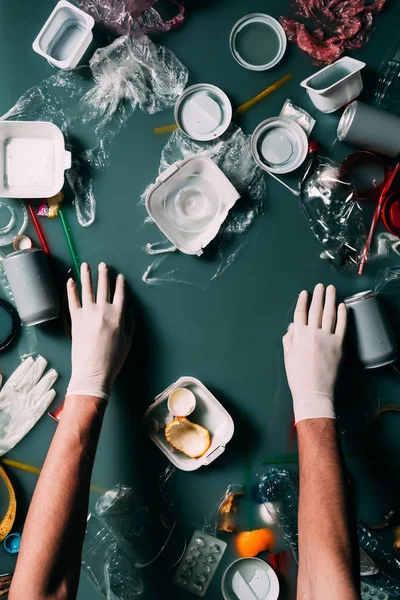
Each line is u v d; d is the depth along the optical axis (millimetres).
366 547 1751
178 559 1733
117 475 1729
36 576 1233
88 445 1446
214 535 1739
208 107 1753
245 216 1778
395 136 1672
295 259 1783
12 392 1716
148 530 1734
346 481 1433
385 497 1768
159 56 1777
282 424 1768
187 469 1672
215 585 1733
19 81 1771
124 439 1732
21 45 1772
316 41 1793
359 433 1777
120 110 1775
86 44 1718
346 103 1756
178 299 1770
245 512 1748
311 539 1310
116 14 1758
